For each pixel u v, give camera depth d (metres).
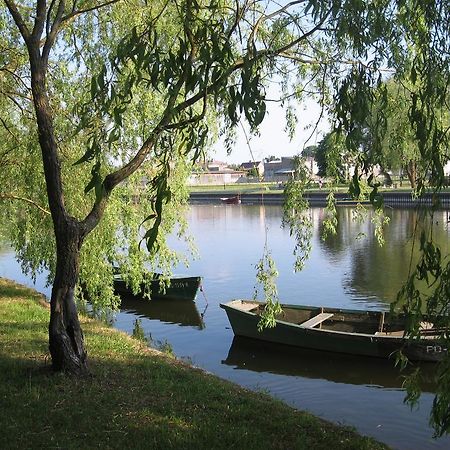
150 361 7.83
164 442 4.89
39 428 5.12
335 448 5.12
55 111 8.89
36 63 6.38
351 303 15.48
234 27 4.60
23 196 10.29
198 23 4.50
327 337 10.83
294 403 8.62
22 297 12.90
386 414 8.11
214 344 12.16
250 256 24.89
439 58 3.56
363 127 3.75
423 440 7.23
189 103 4.50
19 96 9.31
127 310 15.62
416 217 3.65
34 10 9.00
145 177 9.73
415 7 3.60
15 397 5.80
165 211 10.51
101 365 7.29
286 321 12.55
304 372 10.17
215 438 5.01
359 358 10.64
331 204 7.20
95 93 3.78
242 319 12.09
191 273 20.92
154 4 8.48
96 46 8.99
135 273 10.61
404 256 22.94
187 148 3.50
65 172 8.95
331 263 21.97
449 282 3.34
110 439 4.94
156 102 8.77
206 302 16.53
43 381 6.28
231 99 3.40
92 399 5.88
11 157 9.98
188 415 5.63
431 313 3.46
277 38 6.19
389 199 38.62
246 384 9.51
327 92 6.18
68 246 6.40
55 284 6.51
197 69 3.52
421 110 3.51
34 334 8.88
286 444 5.09
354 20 3.71
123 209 10.09
